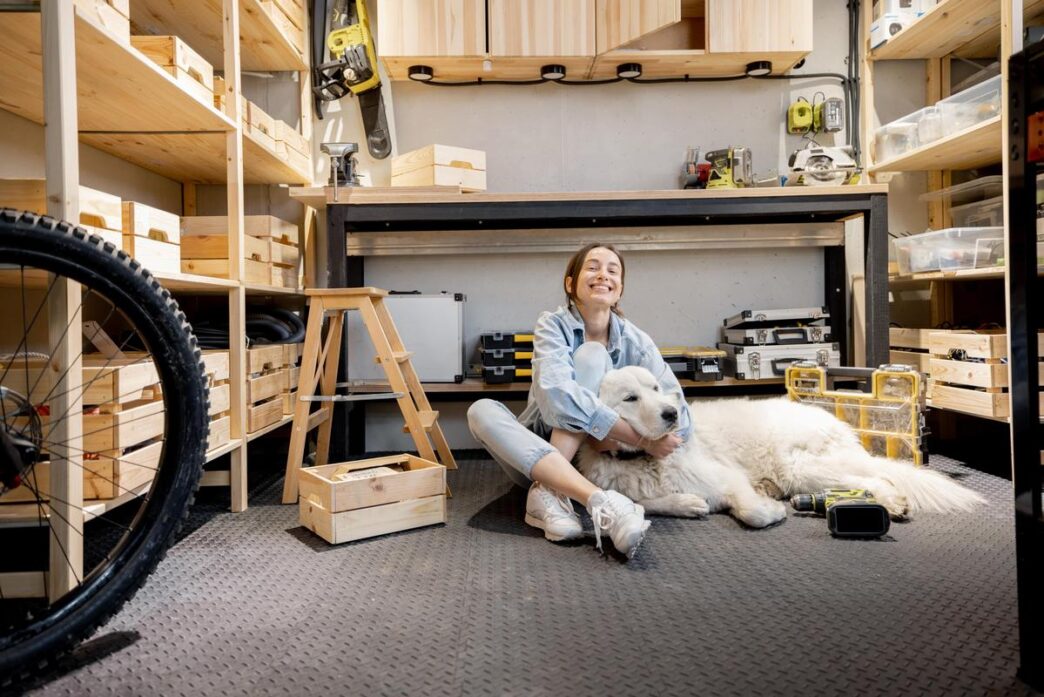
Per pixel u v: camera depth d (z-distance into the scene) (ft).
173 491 3.68
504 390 8.32
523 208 7.60
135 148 7.03
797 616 3.70
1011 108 2.97
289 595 4.10
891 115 9.32
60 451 3.64
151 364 4.73
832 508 5.04
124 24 4.53
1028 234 2.92
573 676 3.08
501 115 9.28
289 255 7.96
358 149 8.93
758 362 8.20
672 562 4.58
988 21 7.98
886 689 2.93
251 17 7.38
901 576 4.27
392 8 8.29
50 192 3.59
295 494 6.36
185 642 3.49
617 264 5.95
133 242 4.64
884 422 6.74
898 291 9.40
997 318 9.00
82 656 3.34
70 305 3.64
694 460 5.73
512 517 5.77
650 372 5.83
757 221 9.07
